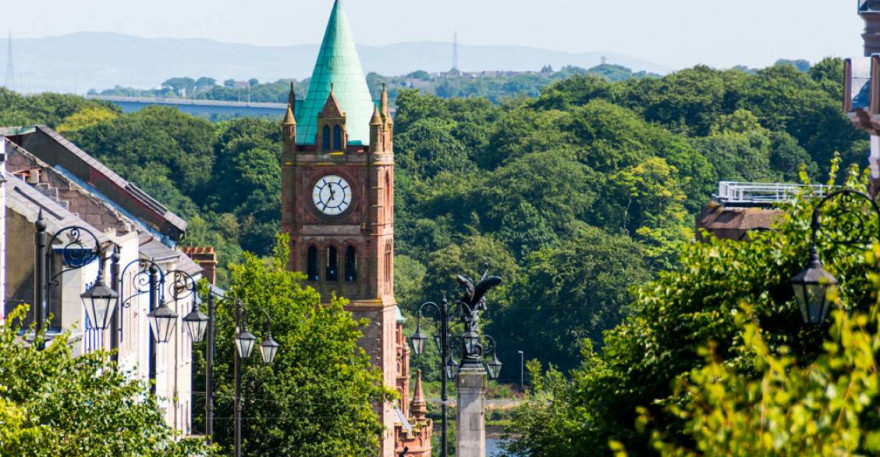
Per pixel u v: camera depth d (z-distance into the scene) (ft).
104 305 413.80
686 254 418.92
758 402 208.23
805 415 200.34
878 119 510.17
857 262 372.38
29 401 352.08
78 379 368.48
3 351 356.59
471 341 579.07
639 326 422.41
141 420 376.89
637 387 413.80
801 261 386.93
